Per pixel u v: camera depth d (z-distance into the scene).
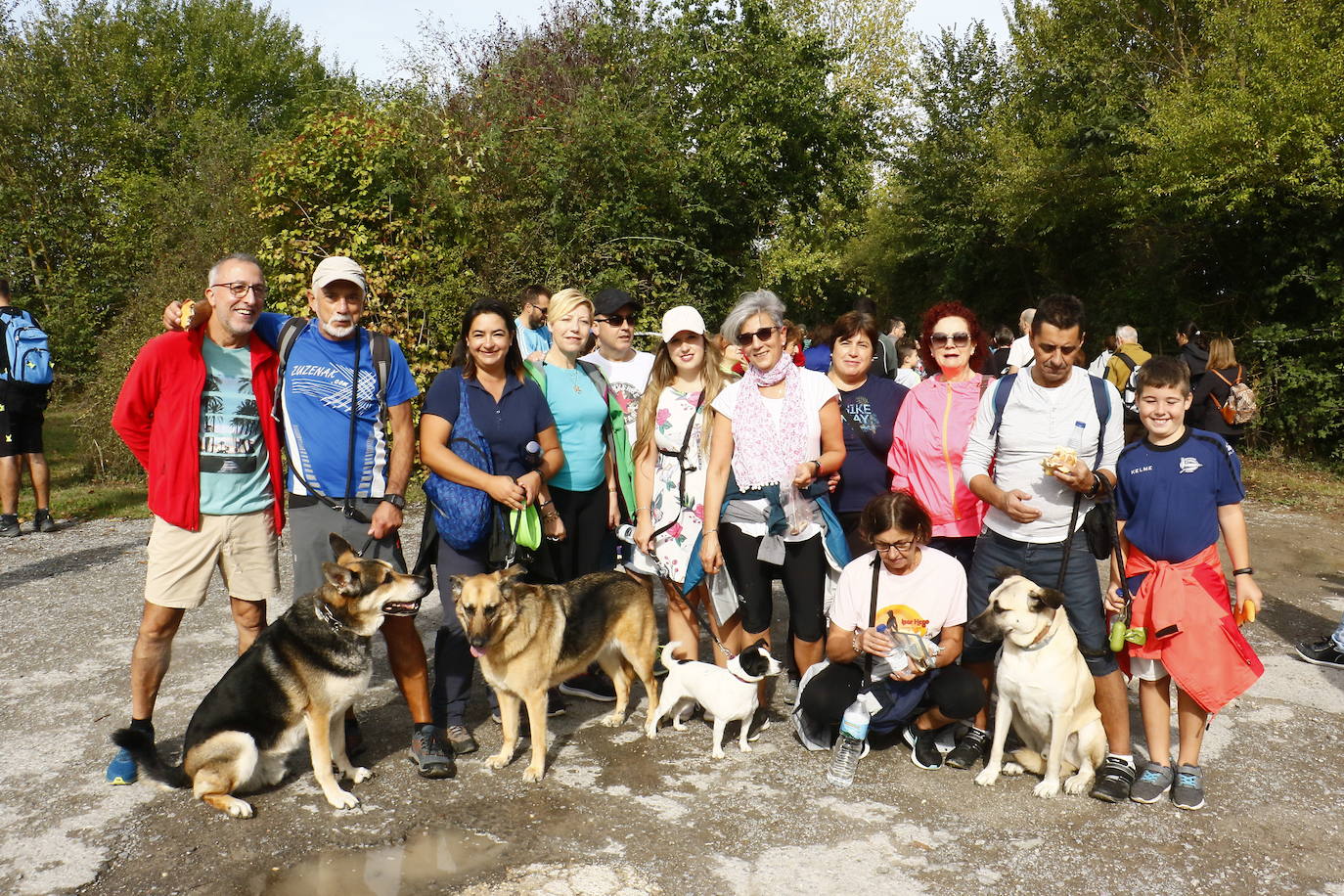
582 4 16.30
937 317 4.38
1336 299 12.05
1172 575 3.57
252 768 3.49
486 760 3.99
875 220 25.28
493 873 3.09
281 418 3.88
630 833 3.36
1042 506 3.71
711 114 15.93
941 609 3.90
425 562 4.28
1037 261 19.78
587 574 4.39
